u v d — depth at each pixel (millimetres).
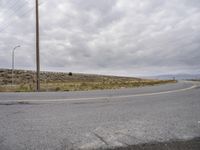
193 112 5816
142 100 8258
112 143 3312
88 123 4543
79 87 18578
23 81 56188
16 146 3168
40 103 7363
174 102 7785
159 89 14219
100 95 9961
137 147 3139
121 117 5145
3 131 3922
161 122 4648
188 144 3252
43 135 3691
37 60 16547
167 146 3170
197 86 17875
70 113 5617
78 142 3350
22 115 5340
